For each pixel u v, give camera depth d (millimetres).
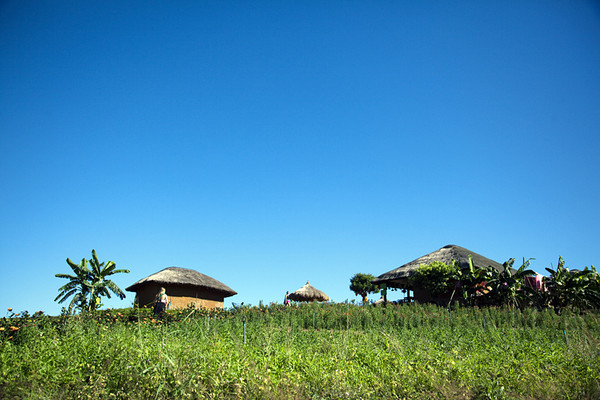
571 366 9312
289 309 19578
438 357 9695
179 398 6848
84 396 6727
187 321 14281
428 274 27234
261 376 7652
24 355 7852
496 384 7980
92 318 13289
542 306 24750
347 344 11414
